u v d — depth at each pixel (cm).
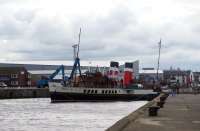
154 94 12344
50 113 7625
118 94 11938
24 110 8556
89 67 18962
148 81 19925
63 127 5084
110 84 12600
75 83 12344
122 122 3166
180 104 6288
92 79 12394
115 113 7494
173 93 12412
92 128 4909
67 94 11331
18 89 15888
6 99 14950
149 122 3344
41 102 12106
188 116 3950
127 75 13325
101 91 11656
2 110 8594
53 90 11300
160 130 2817
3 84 19638
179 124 3209
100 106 9600
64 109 8700
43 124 5525
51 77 13800
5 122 5875
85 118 6419
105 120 6022
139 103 10906
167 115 4059
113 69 13200
